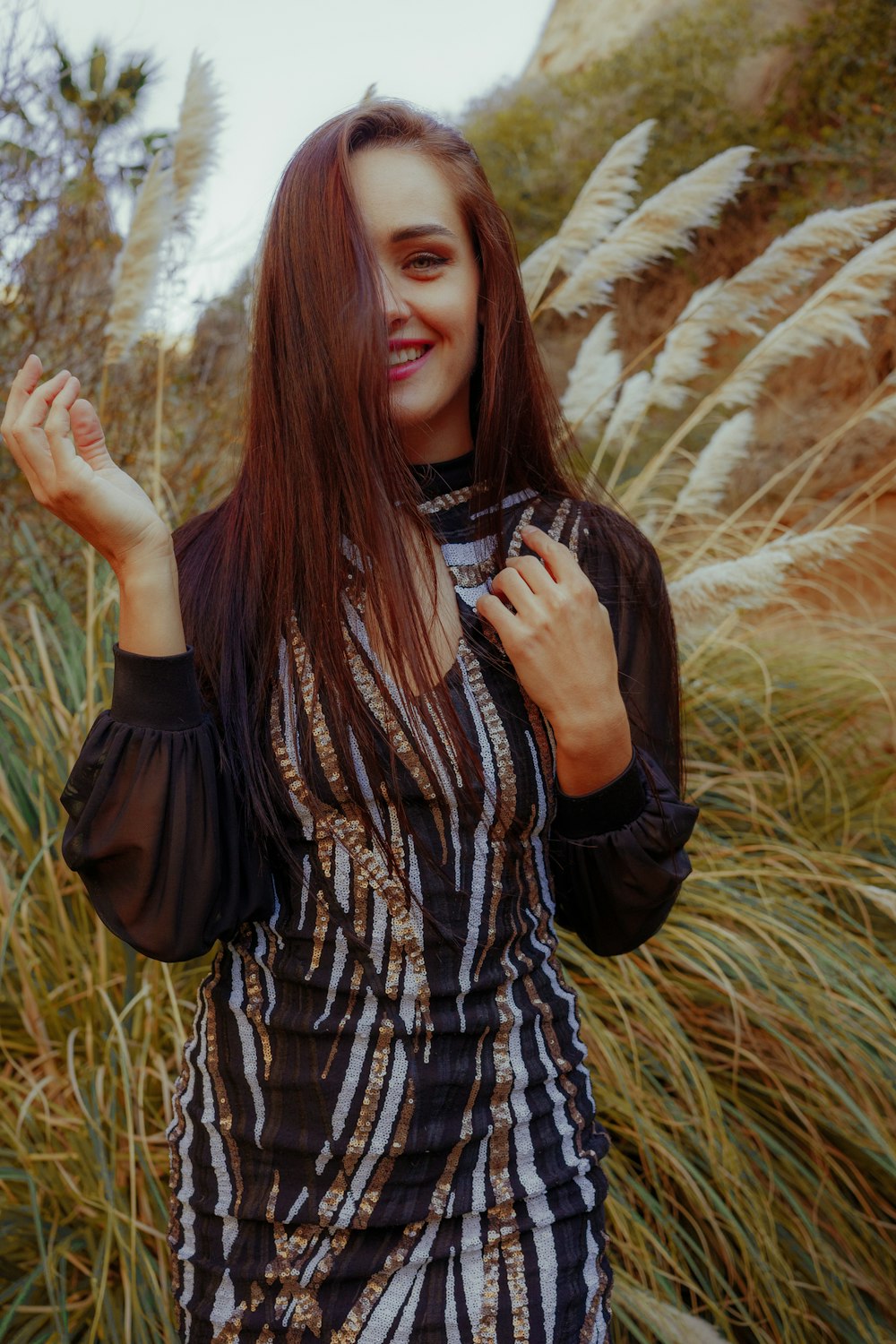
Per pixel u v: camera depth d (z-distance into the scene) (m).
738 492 4.52
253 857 1.01
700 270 5.66
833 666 2.93
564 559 1.02
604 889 1.08
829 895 2.27
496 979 1.01
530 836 1.05
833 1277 1.82
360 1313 0.95
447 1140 0.97
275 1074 0.99
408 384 1.08
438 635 1.05
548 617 0.99
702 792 2.55
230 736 1.00
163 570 0.96
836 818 2.54
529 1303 0.97
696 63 5.90
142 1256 1.58
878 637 3.18
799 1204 1.83
